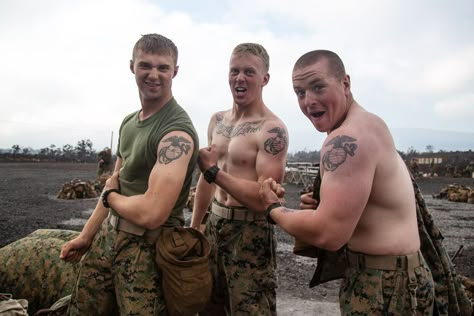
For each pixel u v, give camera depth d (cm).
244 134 274
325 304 403
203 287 212
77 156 5812
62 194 1338
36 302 318
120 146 240
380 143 180
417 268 180
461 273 529
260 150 265
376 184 180
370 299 179
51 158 5509
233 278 269
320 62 191
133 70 226
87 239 240
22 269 322
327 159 179
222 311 289
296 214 188
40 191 1573
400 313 176
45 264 321
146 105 225
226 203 277
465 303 211
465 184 2514
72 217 924
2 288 323
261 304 267
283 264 568
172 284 208
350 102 199
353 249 188
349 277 190
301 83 195
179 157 208
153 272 215
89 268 225
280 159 264
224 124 298
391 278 178
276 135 263
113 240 220
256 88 275
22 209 1043
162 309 217
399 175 185
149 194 204
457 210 1256
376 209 182
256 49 274
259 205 254
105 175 1594
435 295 202
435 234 206
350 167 173
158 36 222
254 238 268
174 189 204
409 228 184
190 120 224
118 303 217
